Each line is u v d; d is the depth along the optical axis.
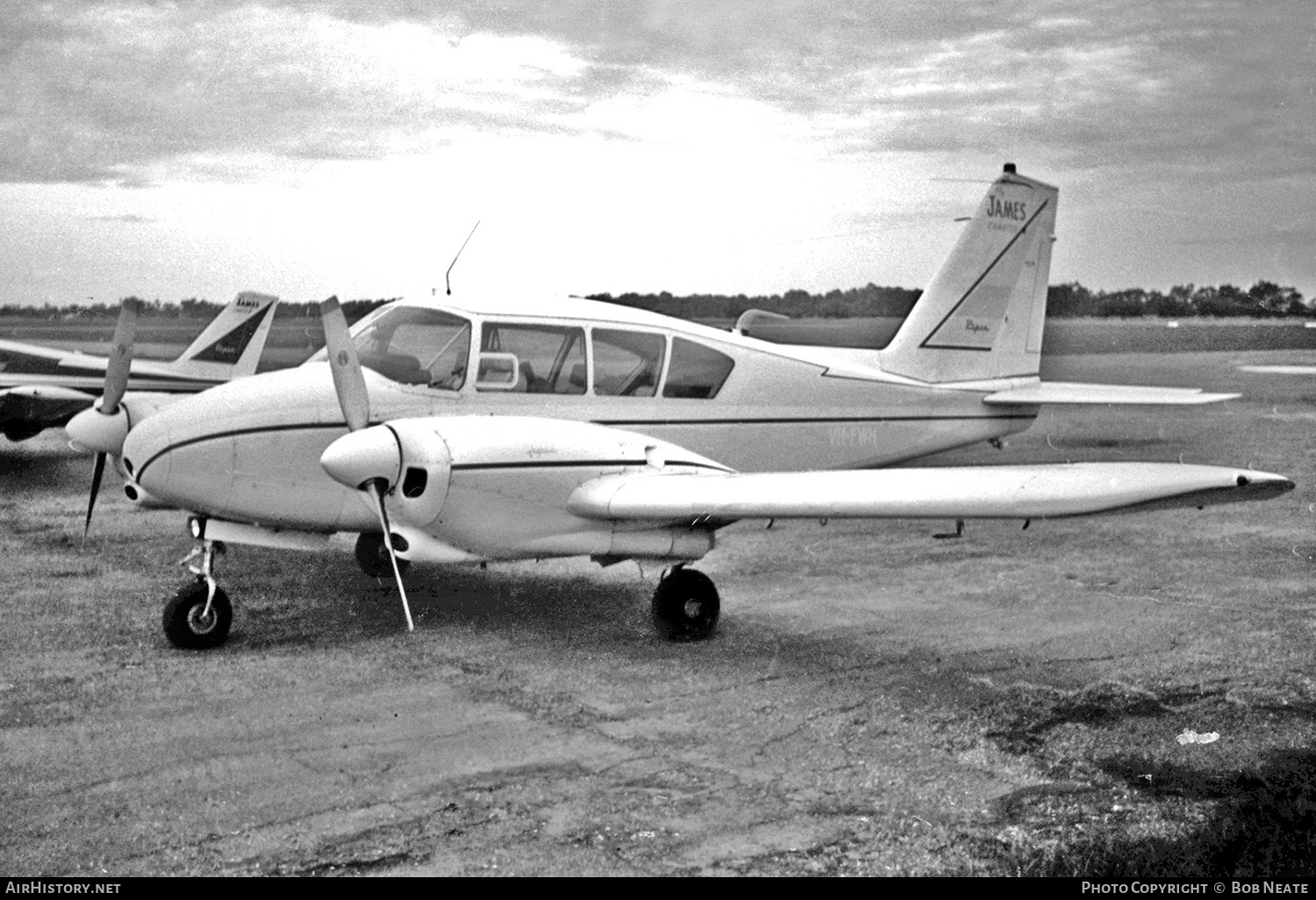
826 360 9.18
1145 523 11.06
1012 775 4.65
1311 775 4.61
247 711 5.36
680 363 8.16
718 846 3.95
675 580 6.77
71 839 3.94
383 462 6.20
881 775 4.63
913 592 8.19
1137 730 5.20
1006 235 10.27
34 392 14.40
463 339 7.37
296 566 8.91
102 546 9.77
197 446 6.57
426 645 6.57
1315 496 12.37
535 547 6.52
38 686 5.72
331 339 6.65
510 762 4.71
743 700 5.60
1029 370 10.49
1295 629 7.06
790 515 6.03
